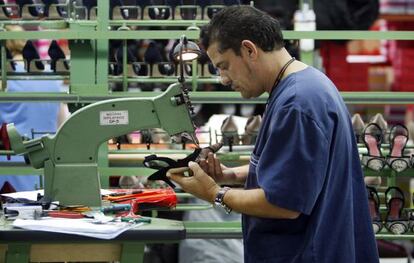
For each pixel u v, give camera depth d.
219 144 2.96
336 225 2.57
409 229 3.82
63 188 2.88
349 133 2.63
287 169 2.44
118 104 2.86
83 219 2.69
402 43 6.12
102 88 3.91
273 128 2.49
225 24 2.57
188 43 2.80
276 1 5.26
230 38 2.56
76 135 2.87
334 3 5.04
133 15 4.01
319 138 2.45
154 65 4.04
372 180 4.30
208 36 2.63
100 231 2.55
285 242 2.61
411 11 6.30
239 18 2.56
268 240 2.64
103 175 3.88
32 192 3.17
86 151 2.88
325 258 2.55
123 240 2.59
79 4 4.12
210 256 4.52
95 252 2.72
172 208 3.04
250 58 2.57
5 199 3.05
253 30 2.55
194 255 4.55
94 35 3.79
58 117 4.98
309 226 2.56
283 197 2.44
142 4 4.00
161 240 2.60
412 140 4.62
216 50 2.61
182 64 2.82
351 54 6.29
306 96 2.49
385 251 5.22
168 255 4.87
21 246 2.63
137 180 4.16
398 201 3.95
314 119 2.46
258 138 2.66
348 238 2.59
